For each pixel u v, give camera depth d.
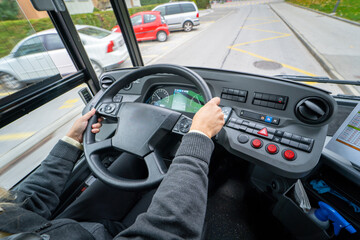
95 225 0.59
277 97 0.73
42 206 0.54
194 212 0.33
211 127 0.43
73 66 1.45
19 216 0.41
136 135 0.62
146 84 1.01
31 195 0.53
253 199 1.21
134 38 1.99
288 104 0.71
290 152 0.65
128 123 0.67
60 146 0.64
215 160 1.22
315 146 0.64
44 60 1.20
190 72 0.65
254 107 0.78
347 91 1.32
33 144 1.56
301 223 0.82
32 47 1.12
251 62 2.62
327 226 0.72
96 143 0.64
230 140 0.76
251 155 0.70
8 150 1.51
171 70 0.69
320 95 0.65
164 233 0.30
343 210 0.70
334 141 0.72
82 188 1.30
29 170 1.37
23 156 1.47
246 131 0.75
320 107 0.64
